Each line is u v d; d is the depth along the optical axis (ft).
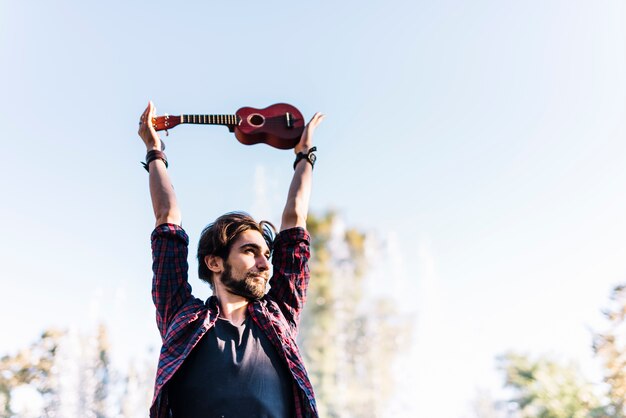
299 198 11.14
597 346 53.98
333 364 73.31
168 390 8.96
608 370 54.34
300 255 10.57
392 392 71.15
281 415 8.93
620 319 53.78
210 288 10.23
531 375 61.72
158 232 10.01
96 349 56.70
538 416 58.59
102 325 57.06
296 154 12.00
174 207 10.25
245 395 8.83
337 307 76.07
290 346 9.45
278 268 10.46
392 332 74.33
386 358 72.74
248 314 9.71
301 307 10.39
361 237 79.66
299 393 9.20
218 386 8.86
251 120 12.50
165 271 9.82
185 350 9.05
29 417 54.70
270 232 10.74
